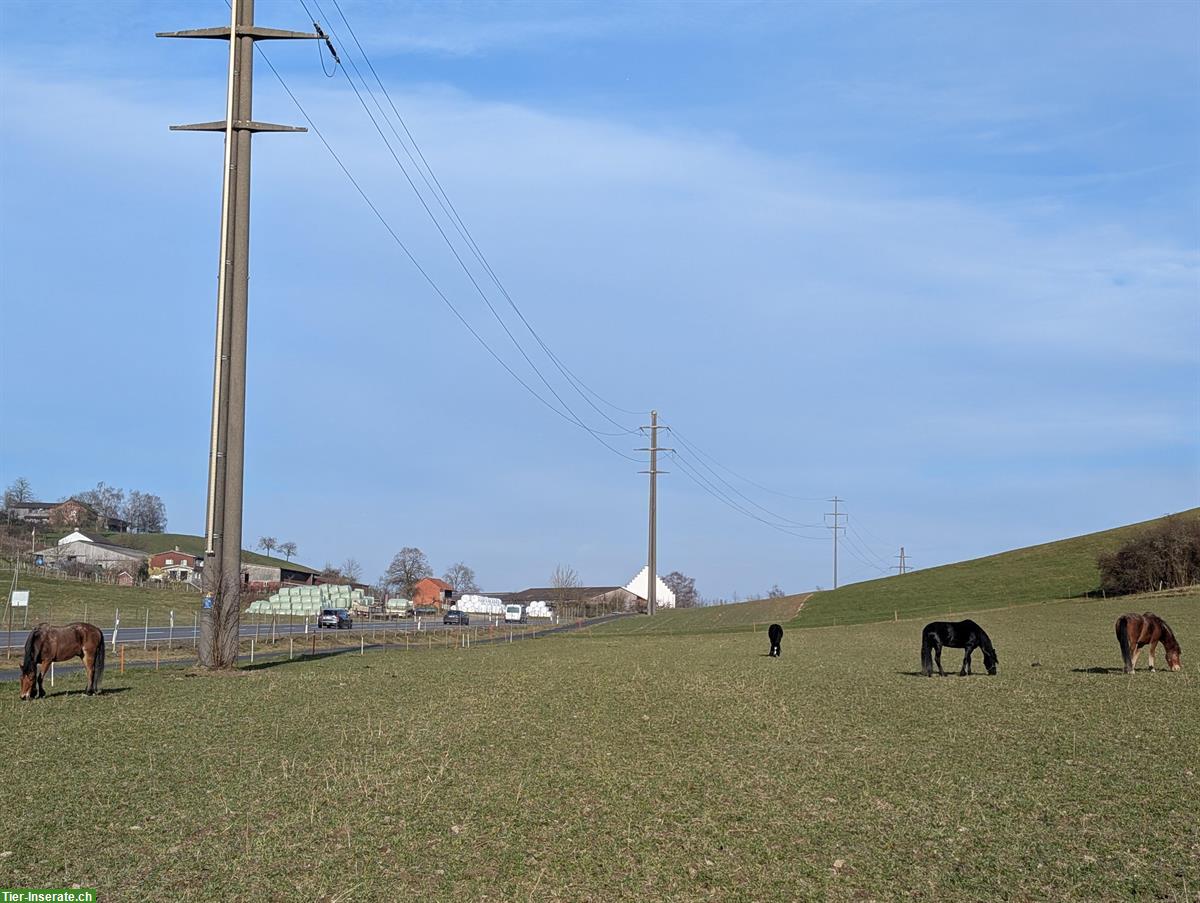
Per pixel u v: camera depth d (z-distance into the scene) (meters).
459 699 29.97
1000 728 24.22
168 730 23.92
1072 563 114.50
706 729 24.36
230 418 40.41
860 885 13.28
